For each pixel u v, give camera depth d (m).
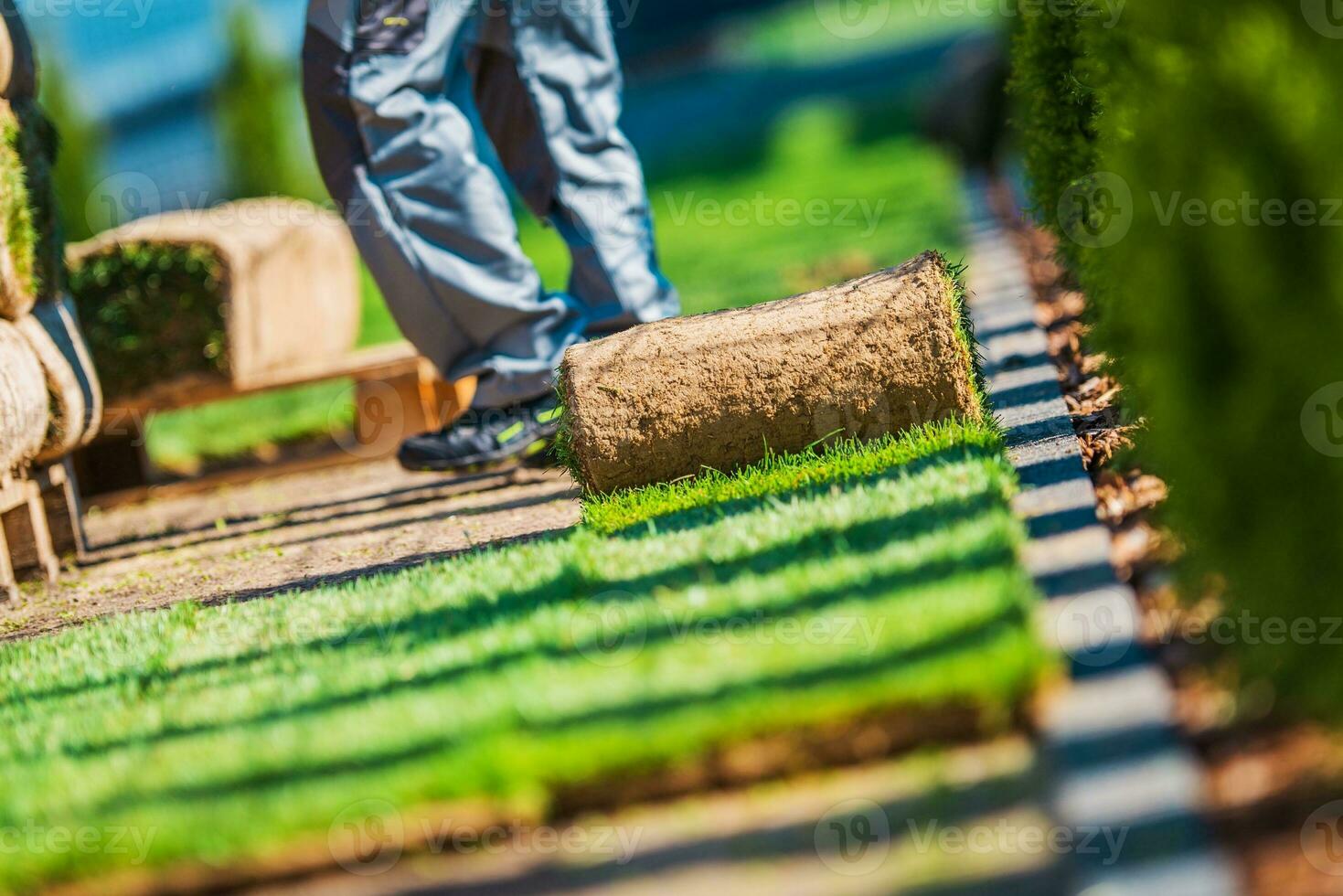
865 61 52.19
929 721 4.52
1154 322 4.75
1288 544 4.42
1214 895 3.76
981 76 25.70
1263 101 4.24
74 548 11.40
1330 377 4.20
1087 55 8.27
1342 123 4.12
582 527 7.79
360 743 4.82
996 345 11.82
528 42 10.48
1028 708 4.54
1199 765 4.39
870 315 8.31
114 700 6.11
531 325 10.47
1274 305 4.29
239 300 13.78
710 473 8.38
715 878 4.10
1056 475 7.11
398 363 13.77
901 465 7.55
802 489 7.66
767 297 17.69
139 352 13.76
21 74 10.80
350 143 10.22
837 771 4.54
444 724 4.80
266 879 4.36
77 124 25.86
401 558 8.94
